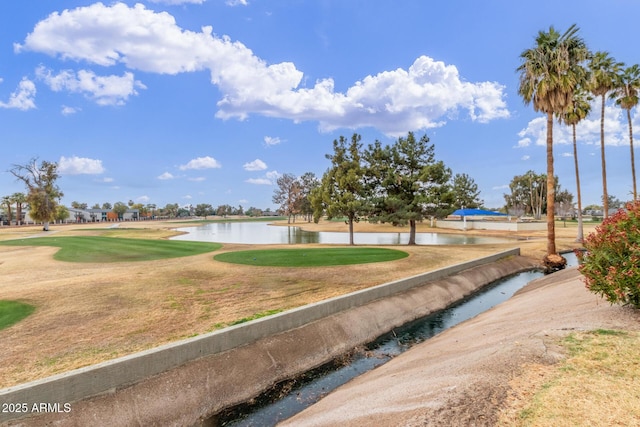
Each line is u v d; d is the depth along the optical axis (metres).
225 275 13.38
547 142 19.39
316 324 8.52
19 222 76.81
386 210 28.06
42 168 49.44
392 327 9.95
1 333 7.19
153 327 7.64
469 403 3.59
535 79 18.69
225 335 6.69
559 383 3.79
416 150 27.98
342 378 7.04
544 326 6.24
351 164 28.91
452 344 7.19
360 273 14.04
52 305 9.11
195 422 5.44
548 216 19.59
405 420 3.56
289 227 70.31
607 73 27.72
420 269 15.42
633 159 29.45
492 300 13.29
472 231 49.66
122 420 4.93
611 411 3.17
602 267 6.24
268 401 6.14
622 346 4.64
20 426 4.36
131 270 14.32
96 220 116.12
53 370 5.59
